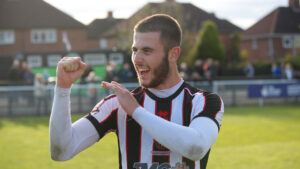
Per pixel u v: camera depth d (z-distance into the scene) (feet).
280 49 140.67
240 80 51.08
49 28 109.29
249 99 49.21
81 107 40.16
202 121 5.62
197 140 5.25
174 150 5.29
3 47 112.57
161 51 5.73
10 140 27.02
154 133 5.26
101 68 73.67
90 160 20.81
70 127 5.64
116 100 6.31
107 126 6.26
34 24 110.42
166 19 5.84
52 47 110.42
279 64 93.66
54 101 5.54
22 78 48.03
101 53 73.92
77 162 20.30
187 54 88.79
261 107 48.06
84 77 41.39
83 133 5.98
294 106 49.06
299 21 143.64
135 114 5.39
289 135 28.35
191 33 90.43
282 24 141.79
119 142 6.30
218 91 48.16
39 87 40.22
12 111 40.14
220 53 108.06
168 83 6.15
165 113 6.11
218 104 6.01
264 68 86.89
